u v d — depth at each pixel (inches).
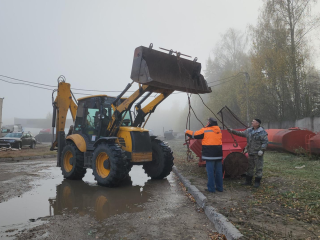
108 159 248.2
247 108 978.7
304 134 453.7
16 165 410.9
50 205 188.2
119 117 268.7
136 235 132.8
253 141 229.3
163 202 196.4
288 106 881.5
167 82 227.6
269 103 954.7
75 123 313.0
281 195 194.9
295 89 837.2
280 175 267.4
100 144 258.1
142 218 159.2
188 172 311.1
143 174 334.3
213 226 145.3
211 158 210.8
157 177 292.2
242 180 257.8
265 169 307.1
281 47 866.1
